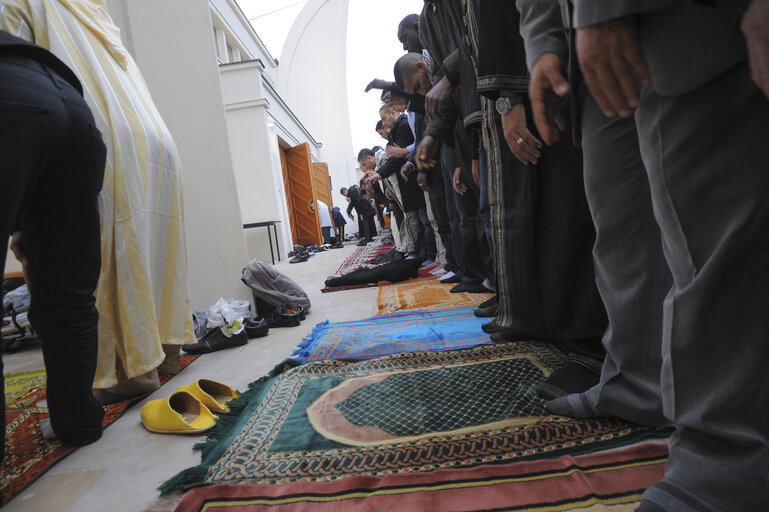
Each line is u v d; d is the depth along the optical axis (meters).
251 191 7.77
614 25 0.57
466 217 3.03
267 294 2.85
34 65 1.08
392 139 4.16
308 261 7.59
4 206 0.94
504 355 1.69
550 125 0.96
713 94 0.55
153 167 1.76
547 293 1.56
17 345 2.99
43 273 1.20
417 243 5.17
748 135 0.54
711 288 0.58
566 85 0.86
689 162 0.59
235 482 1.03
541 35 0.92
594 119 0.99
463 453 1.06
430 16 2.13
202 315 2.58
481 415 1.25
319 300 3.59
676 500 0.61
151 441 1.33
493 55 1.34
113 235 1.57
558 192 1.49
